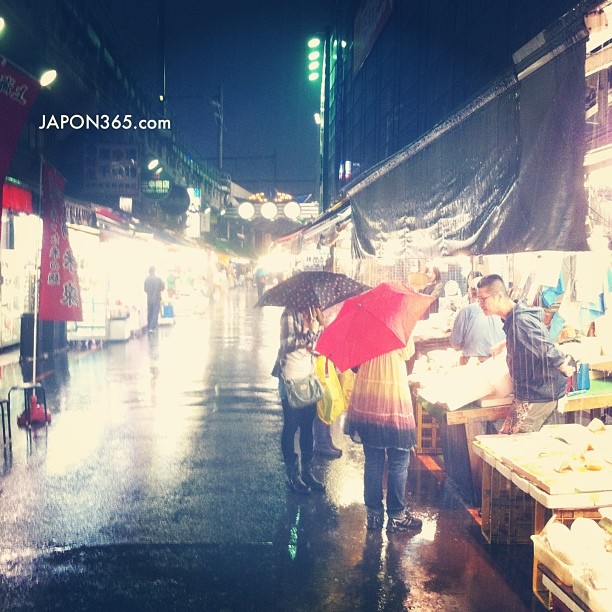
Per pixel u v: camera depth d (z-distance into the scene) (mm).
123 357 15914
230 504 6301
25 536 5500
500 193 5832
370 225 11102
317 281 6551
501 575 4875
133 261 20344
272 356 16266
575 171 4551
